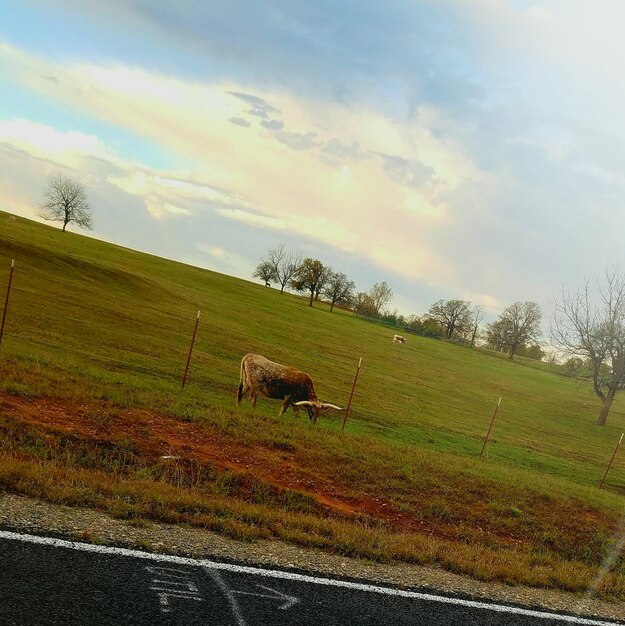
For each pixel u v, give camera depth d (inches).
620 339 2150.6
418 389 1822.1
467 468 660.1
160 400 617.9
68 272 2081.7
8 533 228.8
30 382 547.2
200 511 315.9
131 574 222.2
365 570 281.4
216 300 2839.6
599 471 1173.7
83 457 398.9
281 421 685.9
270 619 214.4
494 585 305.4
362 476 524.7
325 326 3100.4
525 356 5644.7
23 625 174.1
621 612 306.7
